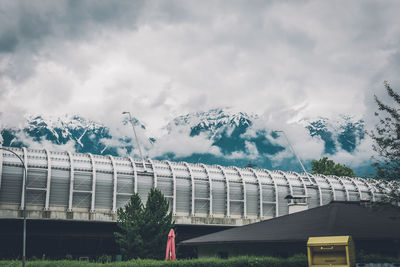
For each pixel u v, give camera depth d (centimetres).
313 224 3366
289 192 7850
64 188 5988
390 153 2959
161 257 3878
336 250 2539
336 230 3077
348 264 2477
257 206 7444
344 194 8506
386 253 3098
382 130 3027
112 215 6103
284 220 3806
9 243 5775
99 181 6238
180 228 6975
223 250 3912
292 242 3241
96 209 6134
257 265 2806
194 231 7100
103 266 2666
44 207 5784
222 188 7212
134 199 4088
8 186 5638
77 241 6131
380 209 3334
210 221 6838
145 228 3881
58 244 6009
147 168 6769
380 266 2647
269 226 3744
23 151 5947
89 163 6347
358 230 3078
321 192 8244
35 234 5881
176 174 6881
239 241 3472
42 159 6012
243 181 7388
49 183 5822
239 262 2816
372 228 3136
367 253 3083
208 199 6988
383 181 3061
